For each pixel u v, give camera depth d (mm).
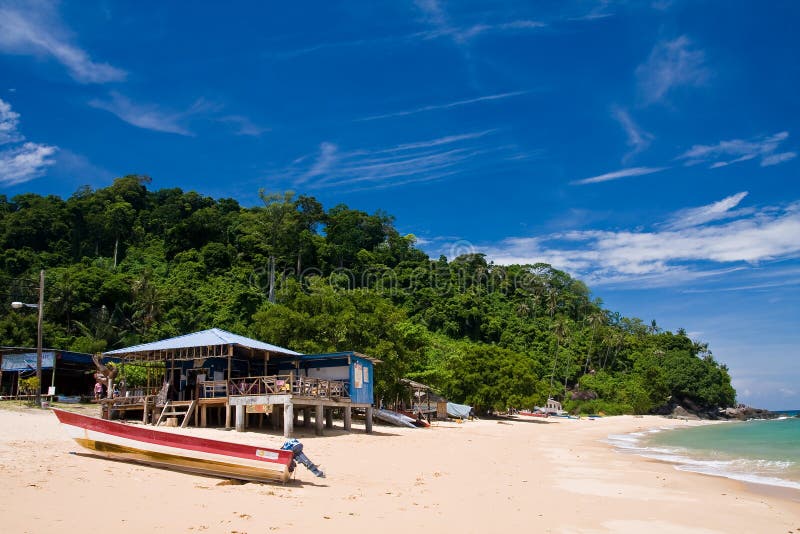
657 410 107188
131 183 117938
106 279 73875
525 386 62656
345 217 125875
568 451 31812
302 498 12688
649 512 14141
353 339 41906
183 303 79125
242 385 27516
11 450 15727
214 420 29672
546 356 109688
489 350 65125
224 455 14016
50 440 18156
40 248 91875
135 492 11727
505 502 14383
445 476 18453
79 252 95000
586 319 127375
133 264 93438
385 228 134625
